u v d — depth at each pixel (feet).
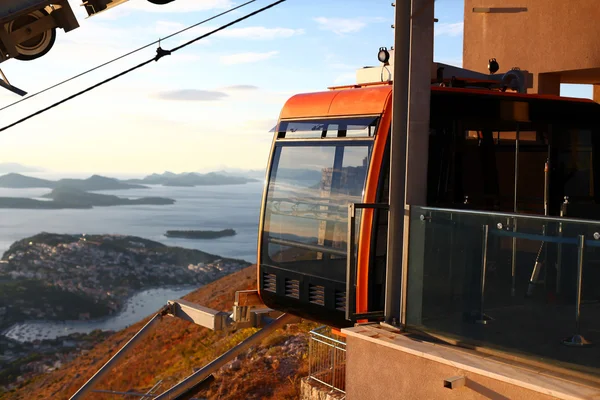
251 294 30.76
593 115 26.48
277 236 25.73
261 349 50.29
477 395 14.21
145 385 69.31
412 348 15.81
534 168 25.05
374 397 16.76
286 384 42.37
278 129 26.45
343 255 22.68
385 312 18.30
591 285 13.28
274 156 26.32
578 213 25.20
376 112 22.29
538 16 36.60
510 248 14.92
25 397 133.49
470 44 40.98
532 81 37.04
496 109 24.13
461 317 15.99
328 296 23.29
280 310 26.09
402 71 18.30
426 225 17.02
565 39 35.19
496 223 15.23
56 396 124.57
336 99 24.14
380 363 16.62
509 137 24.44
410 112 17.88
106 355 140.87
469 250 15.87
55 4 25.77
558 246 13.93
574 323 13.60
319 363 35.17
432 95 23.03
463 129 23.39
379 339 16.71
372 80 25.79
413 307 17.28
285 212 25.41
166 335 88.48
